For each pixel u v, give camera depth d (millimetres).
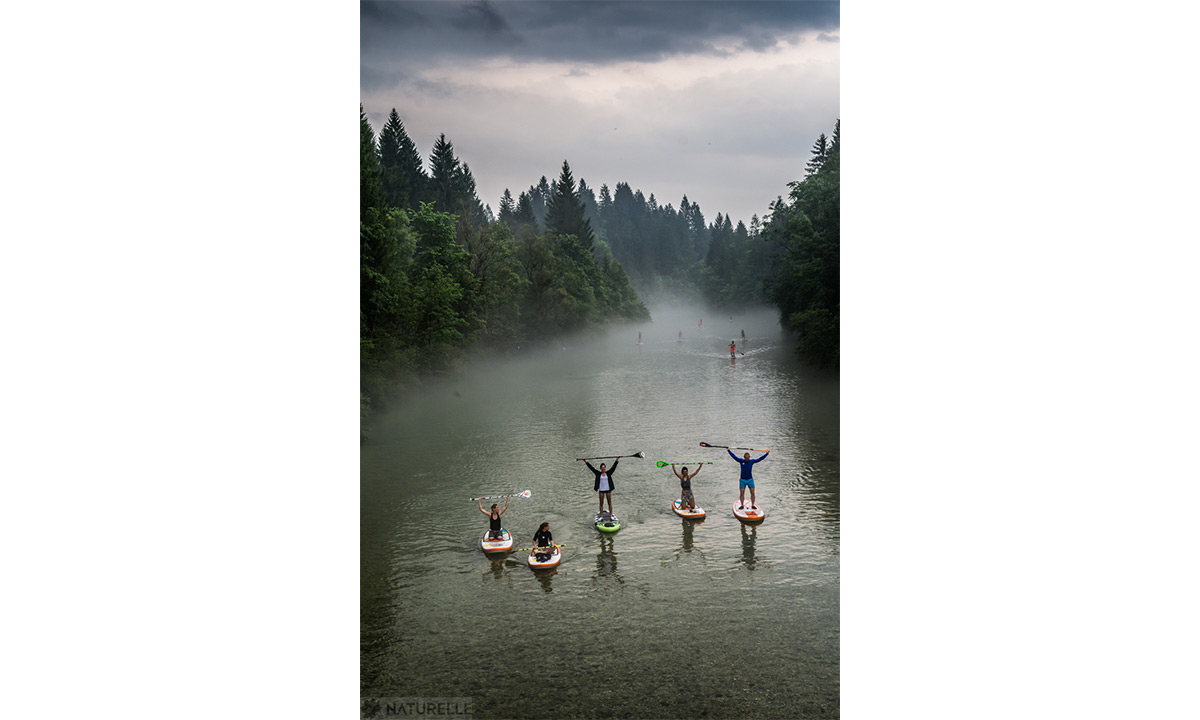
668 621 14008
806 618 14000
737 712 10984
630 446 29062
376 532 19250
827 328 47625
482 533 19141
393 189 71875
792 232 60750
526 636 13539
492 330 59969
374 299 37344
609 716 10883
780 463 25891
